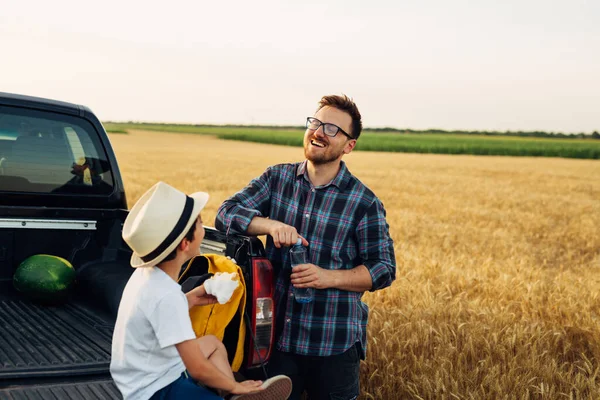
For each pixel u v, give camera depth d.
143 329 2.48
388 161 49.78
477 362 5.11
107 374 3.22
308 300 3.38
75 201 4.47
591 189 28.75
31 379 3.05
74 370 3.14
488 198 22.39
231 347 3.21
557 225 16.69
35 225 4.24
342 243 3.51
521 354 5.27
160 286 2.51
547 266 10.75
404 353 5.22
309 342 3.46
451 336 5.62
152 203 2.50
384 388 4.76
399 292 6.89
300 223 3.56
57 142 4.39
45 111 4.31
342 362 3.53
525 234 14.52
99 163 4.55
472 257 10.47
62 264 4.24
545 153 73.62
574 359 5.72
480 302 6.83
